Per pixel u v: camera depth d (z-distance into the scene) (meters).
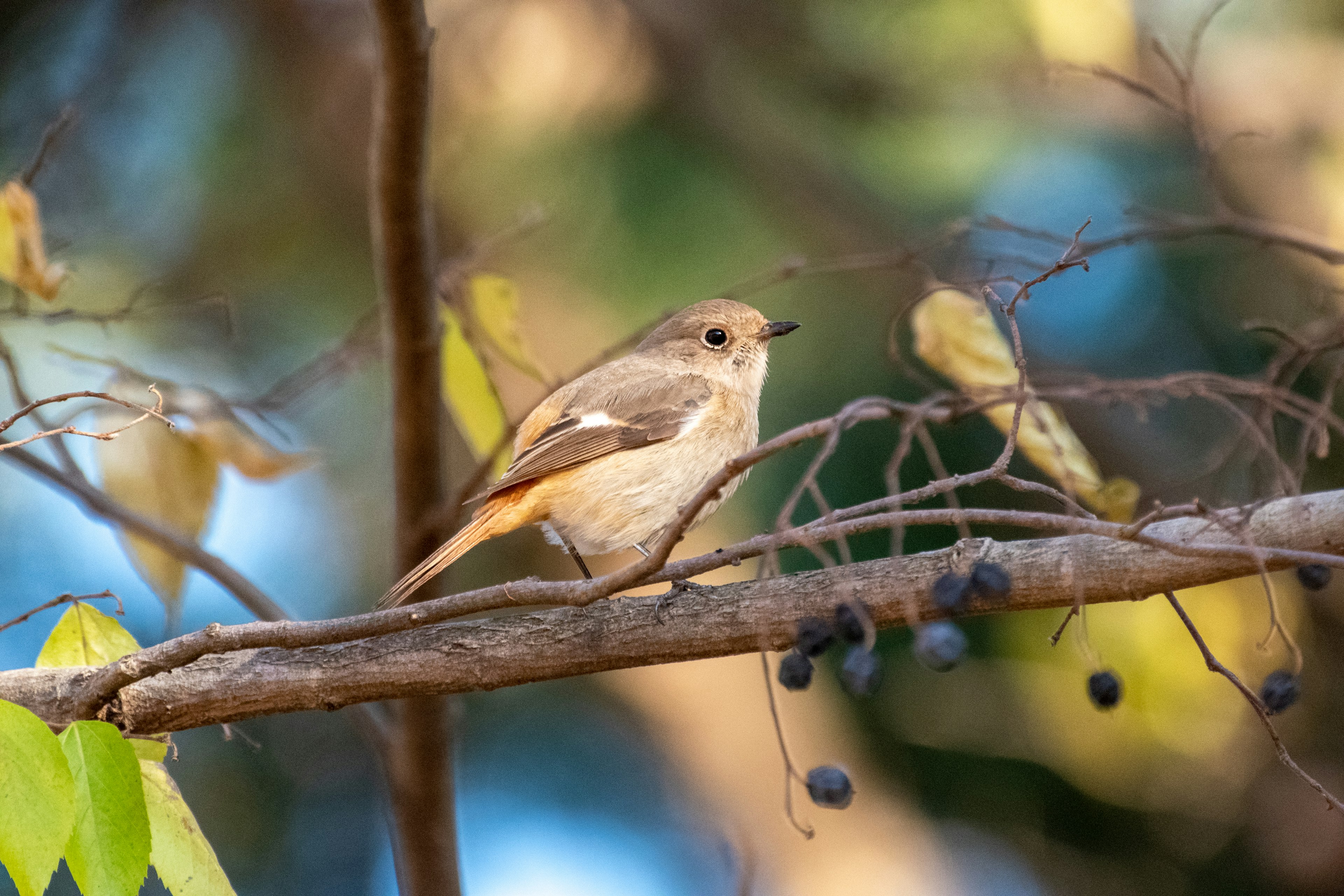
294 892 12.61
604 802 12.76
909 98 12.30
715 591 6.17
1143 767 10.98
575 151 12.02
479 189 11.93
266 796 12.78
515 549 12.48
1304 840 10.70
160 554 7.62
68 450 7.56
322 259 12.31
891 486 5.23
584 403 8.90
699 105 12.41
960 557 5.82
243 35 12.71
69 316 7.52
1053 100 12.06
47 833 4.69
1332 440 9.62
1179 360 11.41
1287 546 5.43
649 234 11.94
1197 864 11.13
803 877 11.51
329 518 12.32
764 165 12.29
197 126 12.40
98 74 12.16
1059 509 10.73
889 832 11.66
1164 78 11.48
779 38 12.59
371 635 5.62
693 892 11.98
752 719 12.20
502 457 8.52
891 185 12.20
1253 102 11.45
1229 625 9.55
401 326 7.47
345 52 12.59
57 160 11.73
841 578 5.70
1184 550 4.83
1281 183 11.27
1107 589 5.59
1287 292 11.11
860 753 12.05
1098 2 9.75
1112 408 8.86
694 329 9.62
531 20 12.05
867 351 11.43
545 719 12.80
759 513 11.43
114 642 6.15
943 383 11.18
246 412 8.05
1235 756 10.70
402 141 6.98
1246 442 7.27
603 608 6.20
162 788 5.82
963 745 11.70
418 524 8.02
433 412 7.75
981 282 6.87
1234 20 11.87
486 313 7.88
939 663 4.91
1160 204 11.38
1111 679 5.54
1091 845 11.51
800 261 7.53
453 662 6.15
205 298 8.69
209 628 5.68
